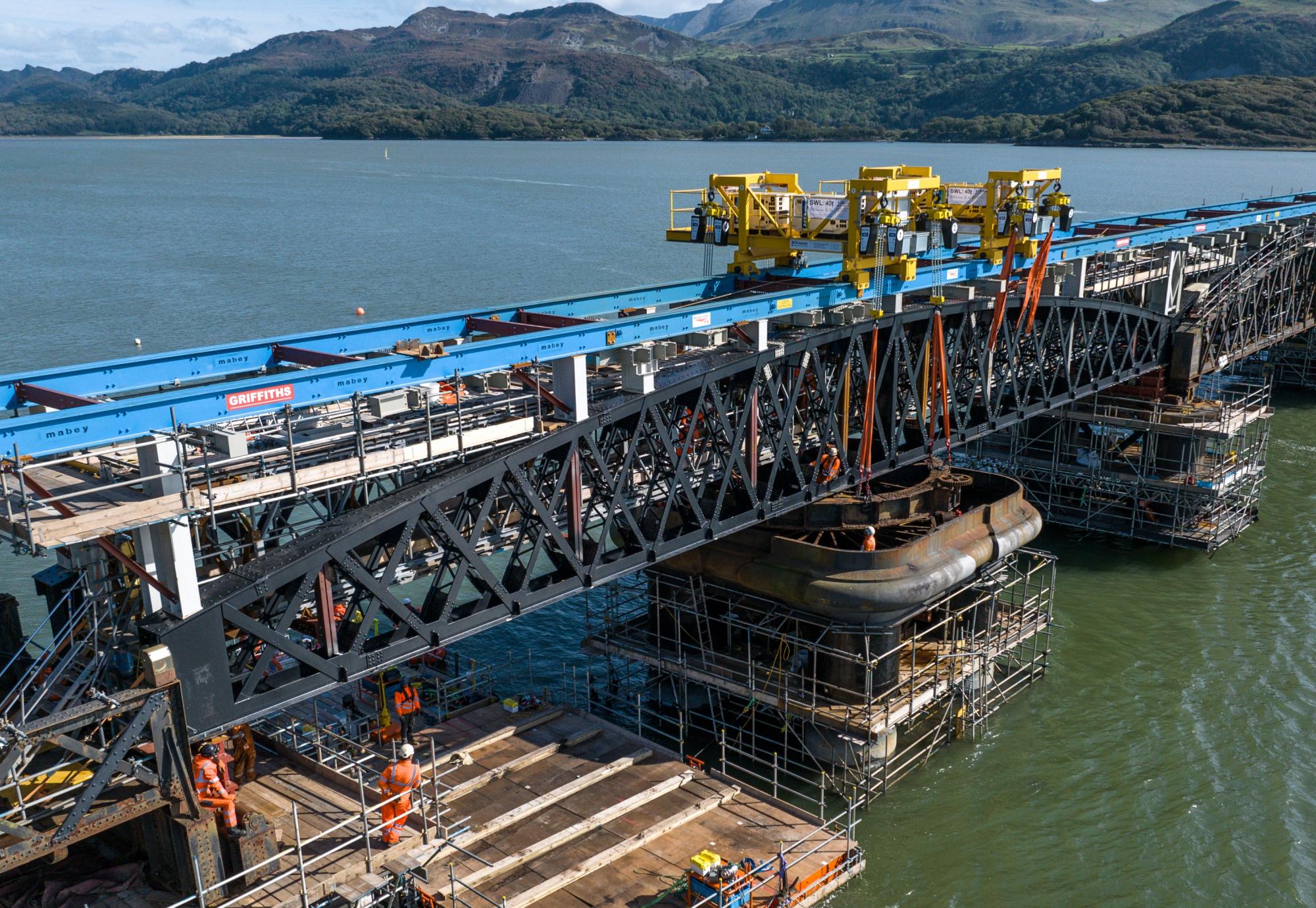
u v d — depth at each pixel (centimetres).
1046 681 3456
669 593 3172
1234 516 4647
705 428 2762
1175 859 2630
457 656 3347
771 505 2816
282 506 2270
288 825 2091
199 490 1795
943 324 3334
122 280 9631
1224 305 5212
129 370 2189
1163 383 4819
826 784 2886
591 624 3734
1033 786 2919
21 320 7756
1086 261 4194
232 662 2131
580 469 2389
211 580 1928
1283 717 3228
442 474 2178
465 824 2352
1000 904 2480
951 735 3158
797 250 3228
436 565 2400
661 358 2478
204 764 1894
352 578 2011
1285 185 19625
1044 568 4297
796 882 2294
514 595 2295
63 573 2077
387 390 2078
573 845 2353
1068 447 4919
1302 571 4247
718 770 2936
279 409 1939
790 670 3017
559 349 2323
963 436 3444
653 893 2236
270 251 11681
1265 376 7000
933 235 3253
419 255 11356
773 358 2688
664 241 12625
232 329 7562
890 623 2892
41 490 1800
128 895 1897
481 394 2425
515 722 2788
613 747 2717
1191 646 3659
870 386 2956
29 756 1705
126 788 1852
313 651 2041
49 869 1981
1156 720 3219
